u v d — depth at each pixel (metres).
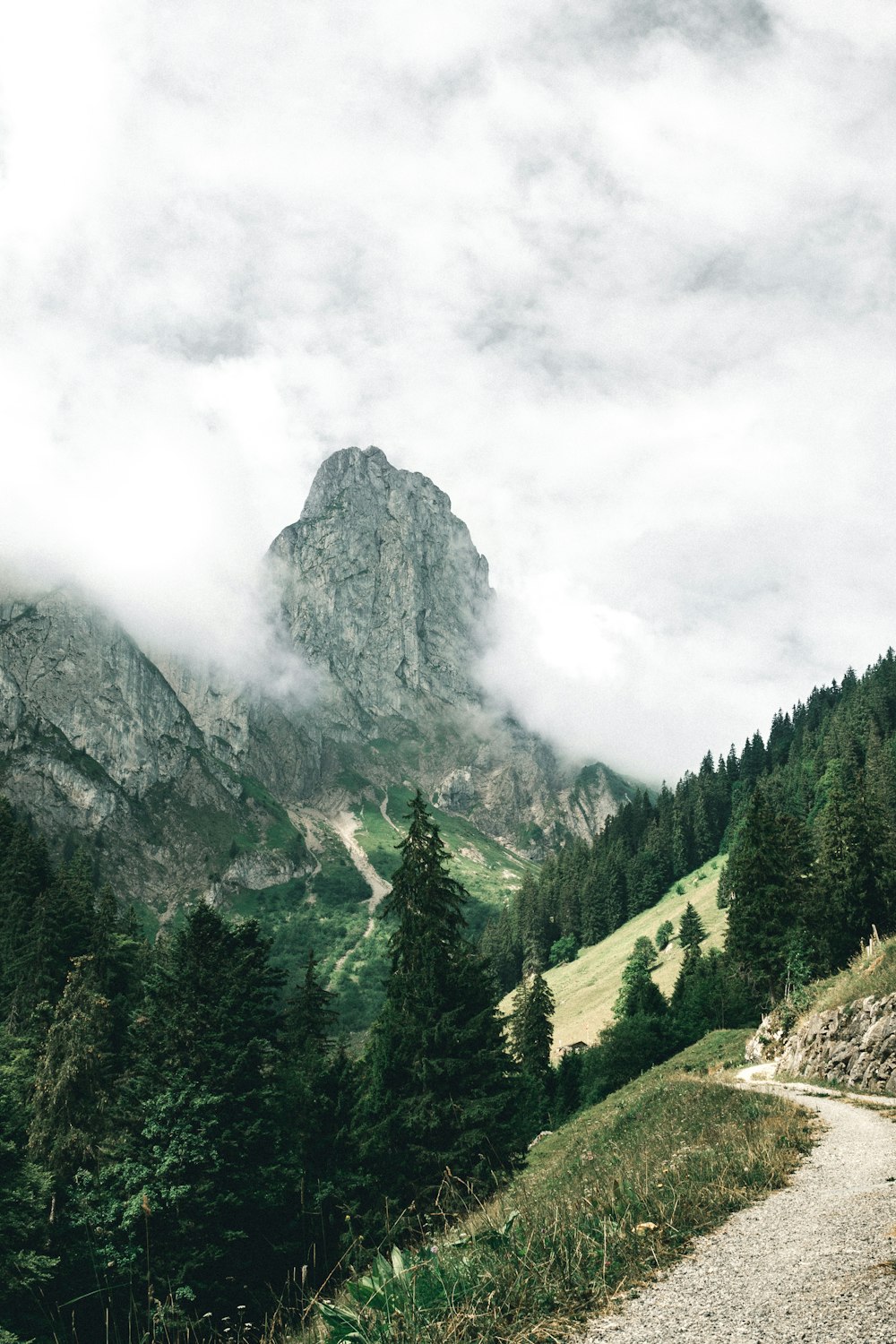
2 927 67.31
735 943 60.75
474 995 33.53
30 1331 20.47
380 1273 7.73
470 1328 6.50
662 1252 8.16
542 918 187.75
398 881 35.88
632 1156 18.34
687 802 199.00
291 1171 27.12
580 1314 6.69
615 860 184.75
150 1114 27.44
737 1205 10.23
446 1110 30.03
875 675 194.62
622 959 144.00
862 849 60.34
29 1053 42.09
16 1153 25.14
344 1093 32.59
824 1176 11.94
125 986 54.28
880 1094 24.91
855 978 33.06
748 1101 23.38
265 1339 9.94
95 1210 24.09
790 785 162.25
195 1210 24.67
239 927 39.38
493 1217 11.38
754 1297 6.52
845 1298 6.15
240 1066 29.70
